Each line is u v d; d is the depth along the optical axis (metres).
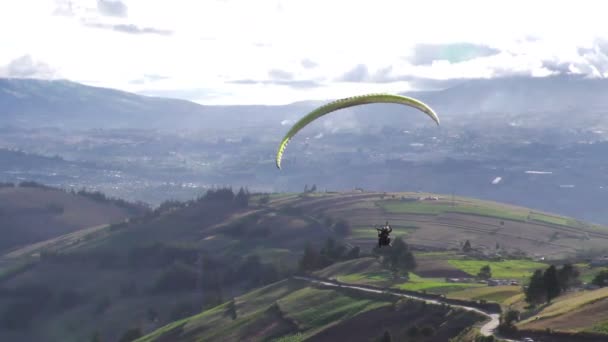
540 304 122.69
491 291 143.88
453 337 118.31
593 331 98.25
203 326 181.12
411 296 149.25
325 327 146.12
